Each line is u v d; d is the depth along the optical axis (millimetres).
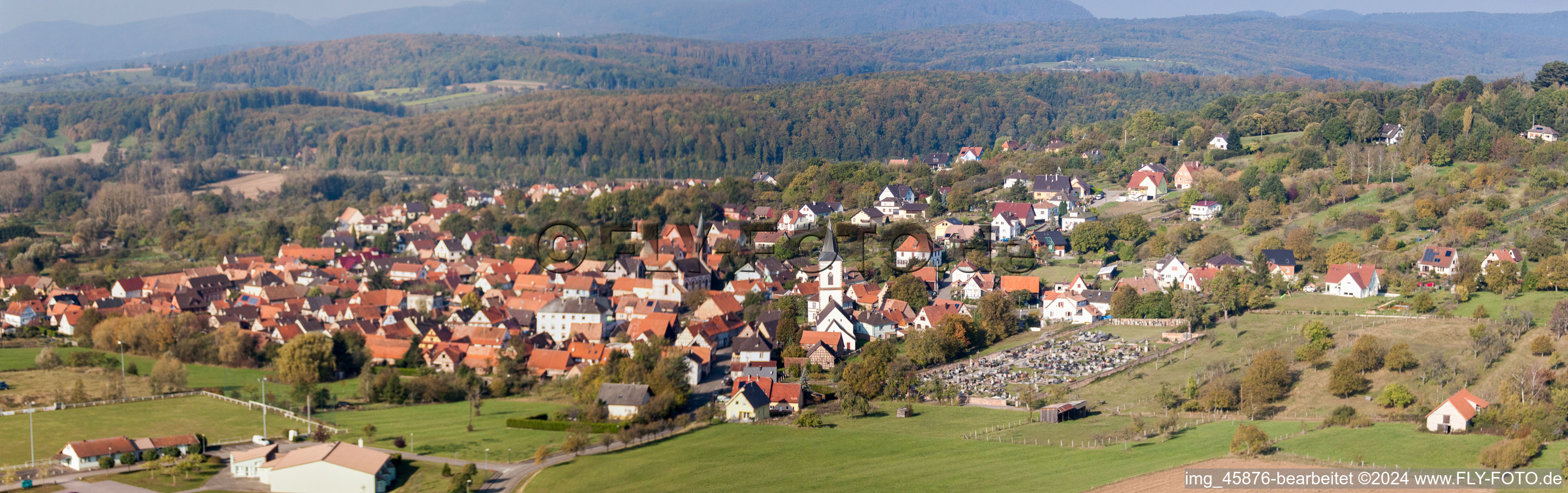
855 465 165500
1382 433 165750
